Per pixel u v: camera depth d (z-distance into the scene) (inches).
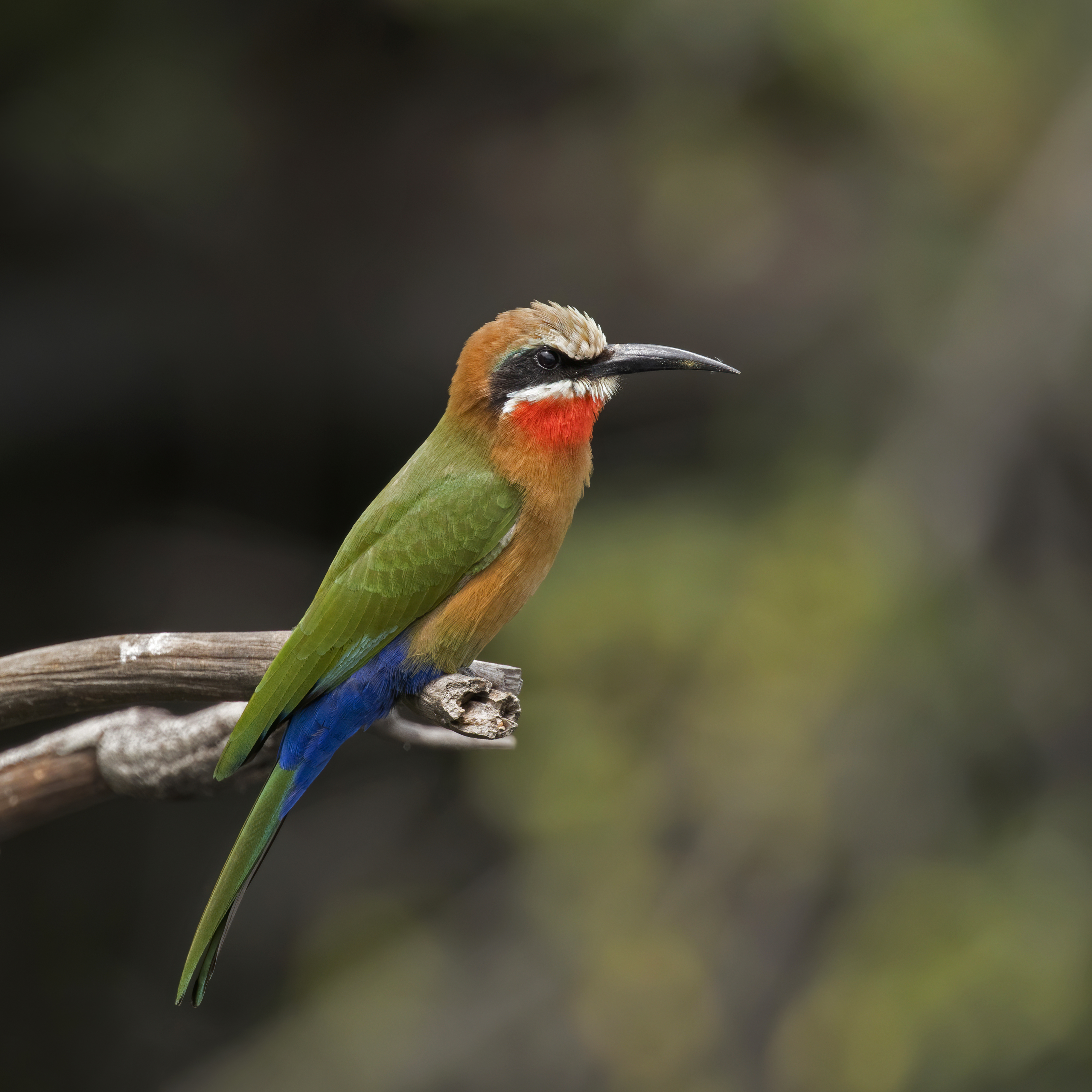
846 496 584.4
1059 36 648.4
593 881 530.9
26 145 628.7
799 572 549.3
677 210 651.5
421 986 570.9
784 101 653.9
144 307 681.0
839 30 609.3
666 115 658.2
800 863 523.5
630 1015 512.4
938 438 577.9
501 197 695.7
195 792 248.2
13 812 244.1
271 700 243.9
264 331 693.3
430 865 663.8
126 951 699.4
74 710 243.9
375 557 269.6
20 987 689.6
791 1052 503.2
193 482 708.0
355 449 711.1
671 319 684.1
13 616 684.1
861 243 669.9
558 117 697.0
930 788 538.6
